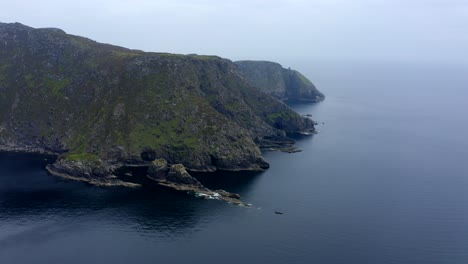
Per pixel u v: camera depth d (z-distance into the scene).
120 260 133.12
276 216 166.25
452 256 139.12
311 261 133.88
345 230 155.25
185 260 133.62
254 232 152.62
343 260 134.88
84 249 139.38
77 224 156.88
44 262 131.12
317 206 177.25
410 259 136.62
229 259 134.38
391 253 139.88
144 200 179.75
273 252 138.88
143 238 147.62
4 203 172.25
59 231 151.12
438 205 182.00
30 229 151.88
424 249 143.00
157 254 137.12
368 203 182.12
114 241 145.25
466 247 145.00
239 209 172.38
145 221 160.38
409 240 149.00
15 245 140.50
